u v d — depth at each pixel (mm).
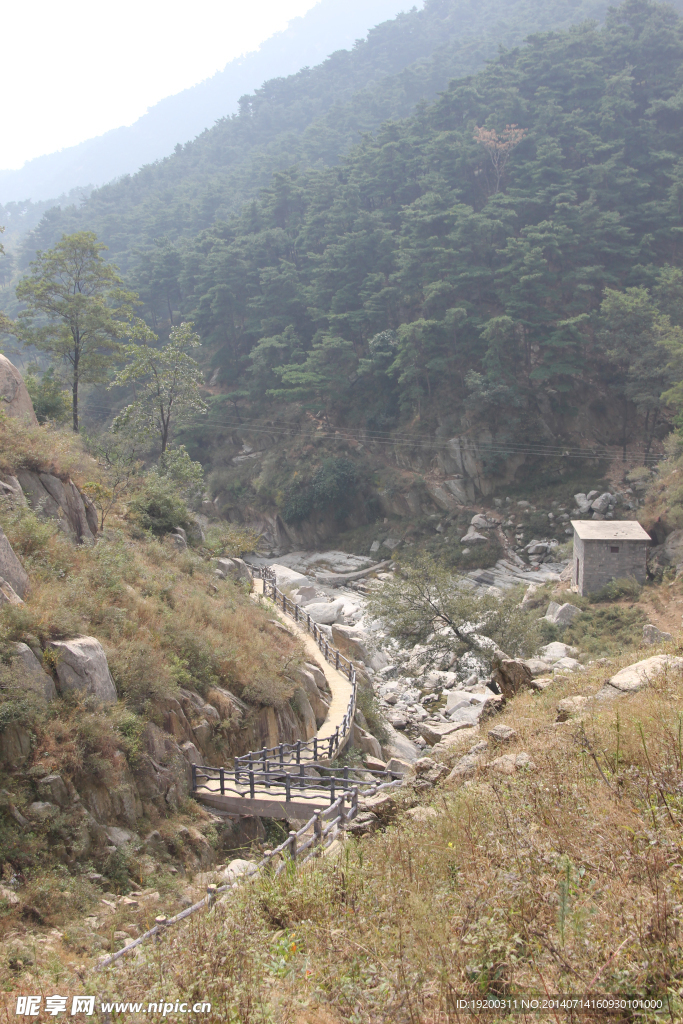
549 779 7785
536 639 34094
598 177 77688
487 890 5918
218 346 94438
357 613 47156
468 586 35969
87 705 13477
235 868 11219
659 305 65188
